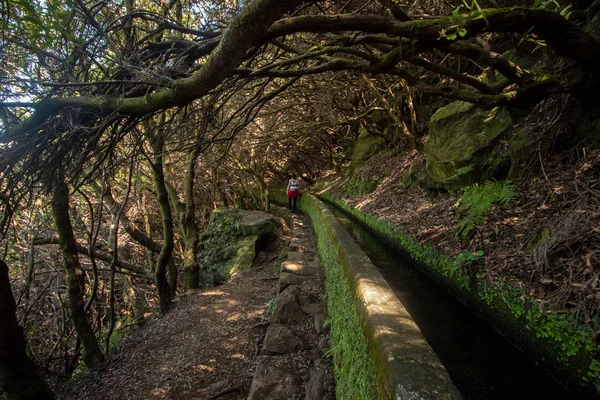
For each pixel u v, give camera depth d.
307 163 21.44
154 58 3.45
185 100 2.54
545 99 4.11
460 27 2.55
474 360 3.09
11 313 3.23
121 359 4.66
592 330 2.21
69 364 5.15
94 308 8.01
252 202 18.48
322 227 6.42
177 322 5.48
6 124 2.82
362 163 13.17
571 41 2.97
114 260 5.48
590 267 2.50
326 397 2.73
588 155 3.52
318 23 2.57
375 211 8.17
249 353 4.06
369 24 2.66
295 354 3.58
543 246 3.04
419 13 6.04
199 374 3.81
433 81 9.12
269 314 5.03
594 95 3.57
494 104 4.04
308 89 10.48
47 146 3.01
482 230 4.03
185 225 8.12
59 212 4.36
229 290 6.72
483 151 5.24
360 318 1.98
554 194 3.55
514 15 2.72
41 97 2.77
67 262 4.55
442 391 1.17
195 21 4.91
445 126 6.29
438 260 4.48
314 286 5.19
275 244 9.07
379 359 1.49
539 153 4.12
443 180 6.01
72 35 2.45
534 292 2.80
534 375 2.76
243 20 1.92
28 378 3.30
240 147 12.85
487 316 3.43
